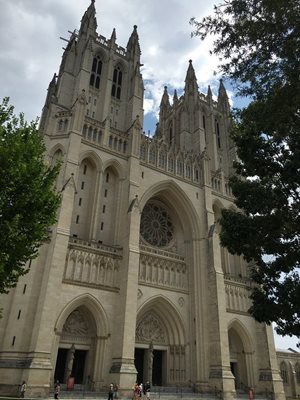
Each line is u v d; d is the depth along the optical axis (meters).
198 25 20.64
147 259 57.94
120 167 60.12
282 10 17.88
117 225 55.34
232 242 25.84
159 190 64.75
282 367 82.31
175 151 70.75
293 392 79.81
